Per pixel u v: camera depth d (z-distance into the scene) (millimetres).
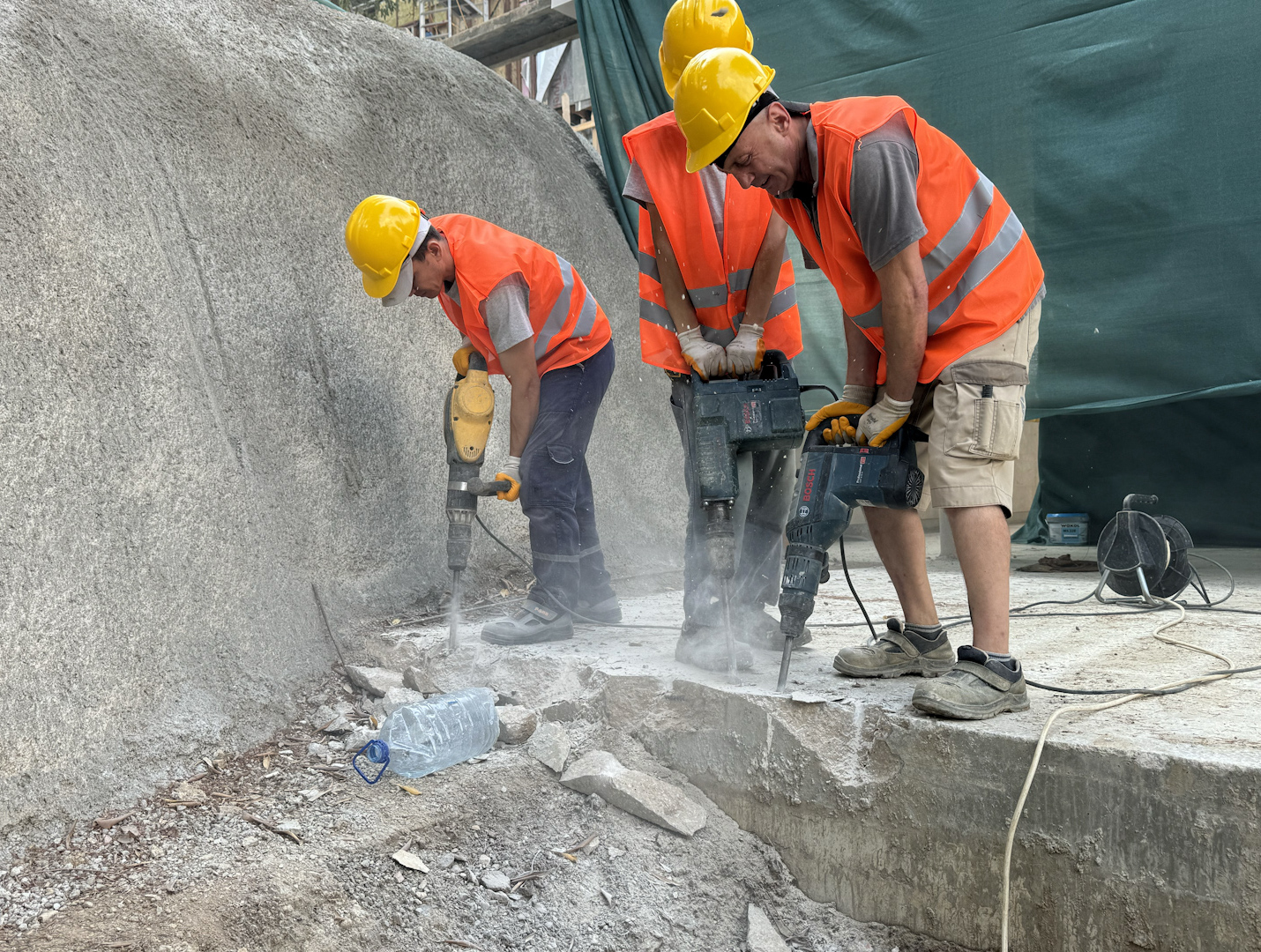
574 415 3094
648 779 2342
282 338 3373
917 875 2055
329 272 3674
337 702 2750
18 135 2389
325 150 3846
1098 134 4367
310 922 1734
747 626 2852
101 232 2531
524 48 6648
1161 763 1748
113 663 2143
